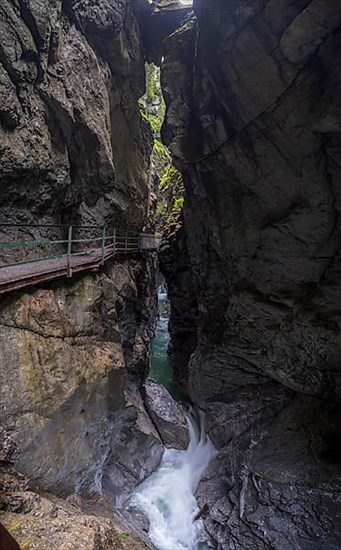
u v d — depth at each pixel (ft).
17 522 15.89
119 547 19.67
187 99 38.96
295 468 31.30
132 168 51.01
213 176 41.70
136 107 51.06
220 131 36.37
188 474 39.19
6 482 18.02
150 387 49.93
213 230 42.34
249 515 31.76
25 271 23.73
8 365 19.85
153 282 76.84
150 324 68.13
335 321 32.63
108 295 33.60
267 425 37.37
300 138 31.45
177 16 48.24
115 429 32.17
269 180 35.53
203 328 47.75
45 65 28.17
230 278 42.50
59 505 20.35
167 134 43.21
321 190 32.50
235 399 42.11
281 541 29.43
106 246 40.47
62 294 26.30
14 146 25.82
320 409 34.42
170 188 80.53
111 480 32.55
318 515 29.04
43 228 32.01
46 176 29.91
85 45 33.68
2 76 24.27
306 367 35.83
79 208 38.19
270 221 37.29
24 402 20.24
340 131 28.84
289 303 36.47
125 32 42.52
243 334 40.91
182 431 44.06
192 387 47.91
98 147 35.45
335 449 30.99
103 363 28.30
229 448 39.32
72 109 31.19
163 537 31.22
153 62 53.21
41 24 26.76
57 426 22.67
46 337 23.11
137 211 53.78
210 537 32.27
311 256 34.99
